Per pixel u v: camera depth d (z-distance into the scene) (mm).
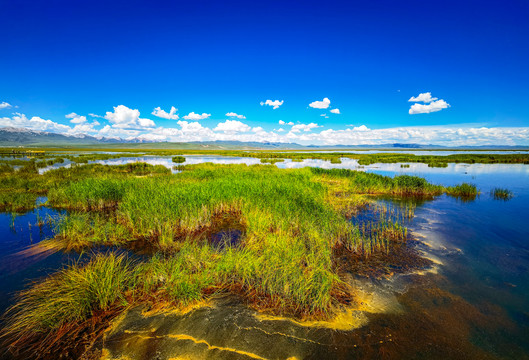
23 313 3855
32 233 7746
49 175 18281
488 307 4109
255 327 3596
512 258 5938
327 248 6047
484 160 39812
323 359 3088
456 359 3113
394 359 3096
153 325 3623
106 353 3154
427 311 4012
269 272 4652
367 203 11727
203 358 3072
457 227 8242
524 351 3232
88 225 7641
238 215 9594
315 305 4004
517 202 11906
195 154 73500
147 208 8320
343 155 62125
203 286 4480
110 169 22766
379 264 5656
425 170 26891
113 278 4379
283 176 17844
